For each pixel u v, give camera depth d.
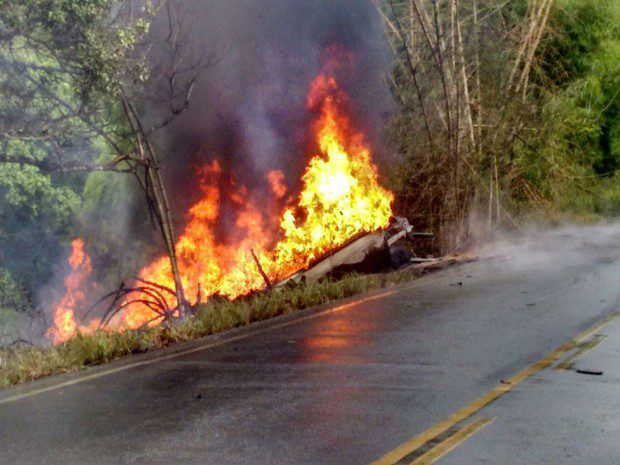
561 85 32.59
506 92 25.81
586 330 12.15
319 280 19.98
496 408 8.21
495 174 24.08
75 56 13.42
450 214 23.33
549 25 31.77
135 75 14.62
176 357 11.42
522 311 13.99
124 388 9.64
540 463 6.54
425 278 18.94
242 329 13.55
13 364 10.72
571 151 31.69
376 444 7.13
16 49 14.57
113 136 20.44
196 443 7.32
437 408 8.27
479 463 6.57
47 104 16.91
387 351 11.19
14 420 8.37
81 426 8.04
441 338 11.95
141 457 6.97
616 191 33.28
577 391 8.80
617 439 7.11
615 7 36.16
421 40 26.00
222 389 9.38
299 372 10.12
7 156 15.20
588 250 22.42
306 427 7.71
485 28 27.23
